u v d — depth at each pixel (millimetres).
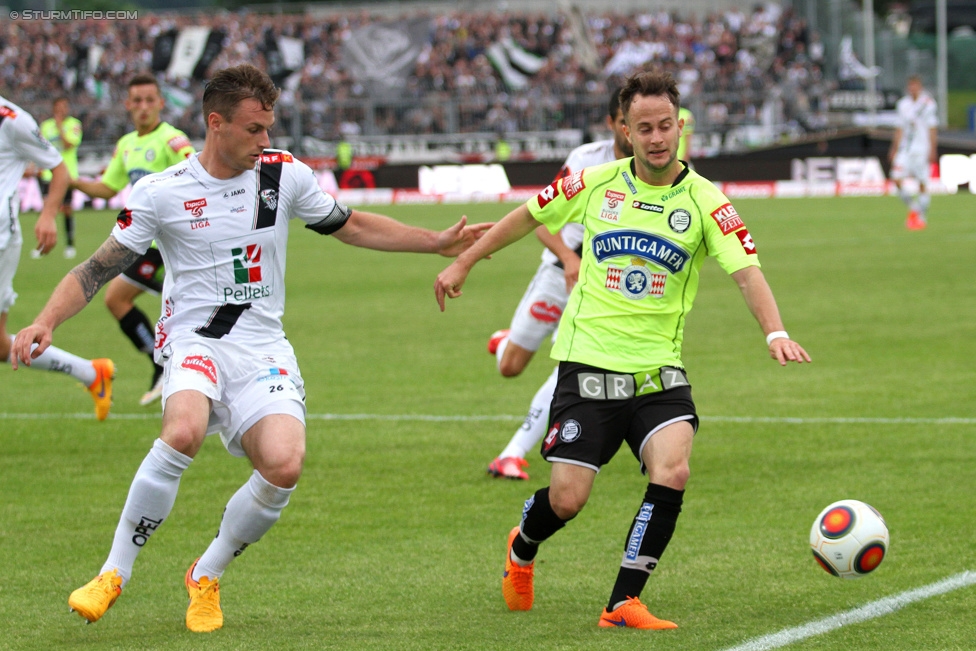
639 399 13352
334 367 31312
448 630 12969
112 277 13648
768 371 29469
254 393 13508
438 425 24469
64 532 17281
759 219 77438
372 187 98125
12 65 127875
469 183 97938
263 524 13078
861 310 39438
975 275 47688
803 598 13906
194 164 13594
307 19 136750
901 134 68750
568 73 132500
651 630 12789
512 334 21578
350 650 12320
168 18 135375
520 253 65688
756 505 18188
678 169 13680
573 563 15672
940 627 12734
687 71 134250
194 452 12906
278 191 13805
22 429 24422
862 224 72562
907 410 24703
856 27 140875
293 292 48438
